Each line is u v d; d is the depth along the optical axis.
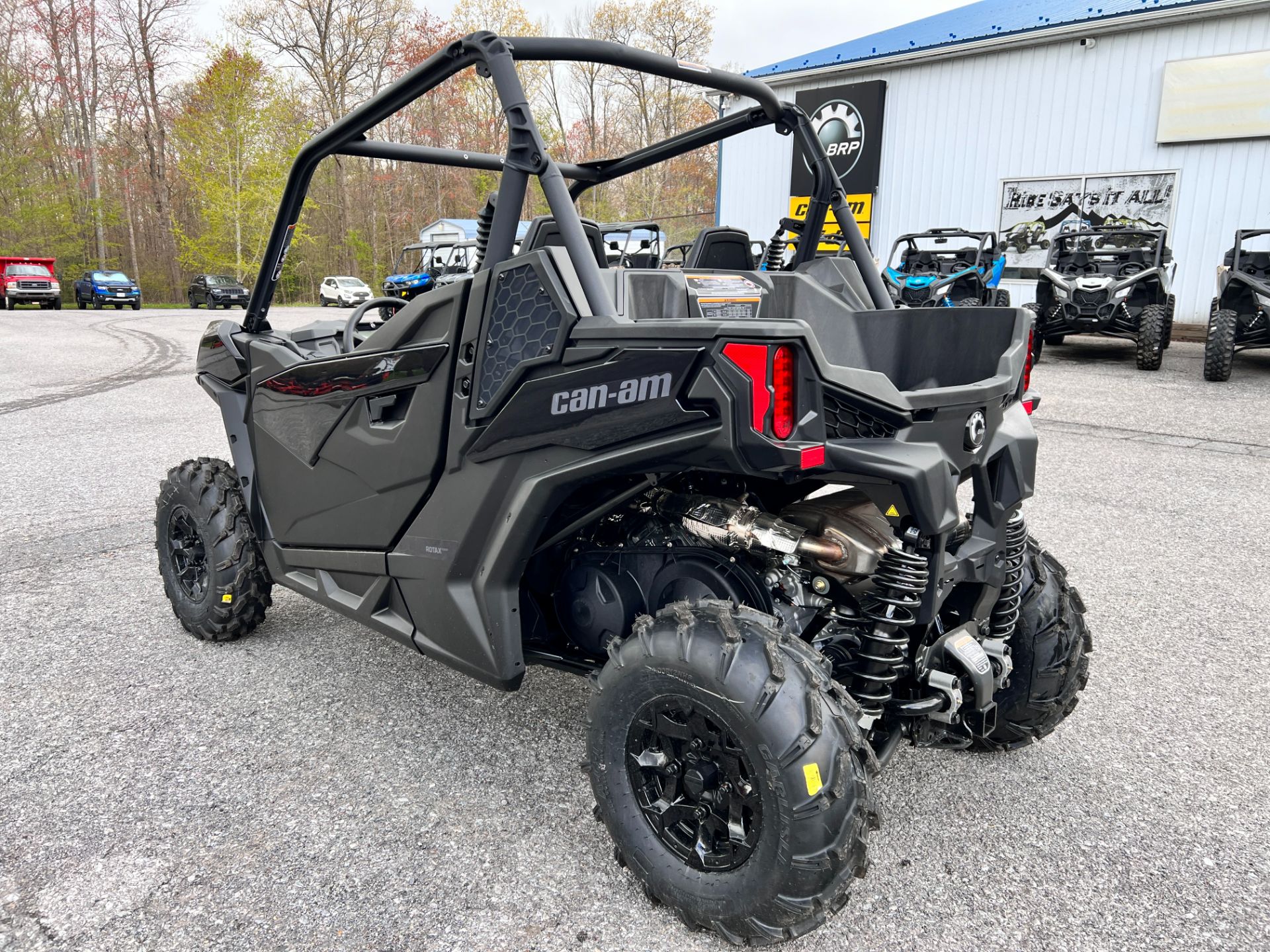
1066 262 11.30
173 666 2.86
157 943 1.63
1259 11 12.41
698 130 2.44
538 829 2.00
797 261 2.51
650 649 1.61
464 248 18.03
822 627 1.89
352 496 2.36
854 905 1.75
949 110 15.42
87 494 5.00
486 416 1.88
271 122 38.28
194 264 40.72
